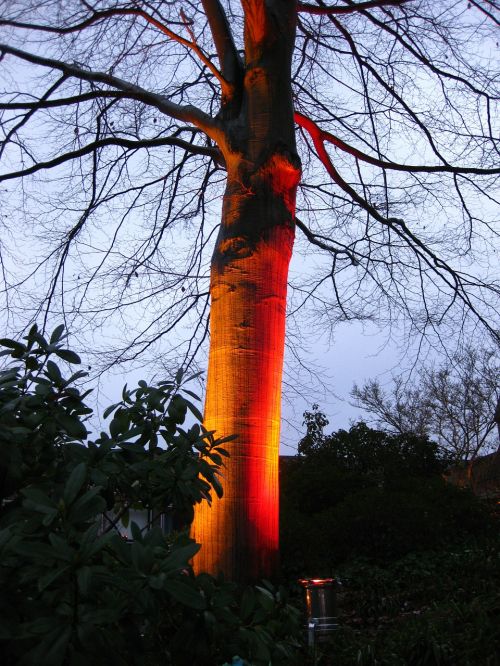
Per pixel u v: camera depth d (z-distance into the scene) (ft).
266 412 26.43
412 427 96.27
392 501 33.32
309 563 29.19
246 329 26.99
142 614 7.98
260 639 9.57
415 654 19.07
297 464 45.96
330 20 38.63
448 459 47.55
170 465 11.53
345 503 34.71
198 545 7.96
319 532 31.30
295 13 31.71
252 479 25.39
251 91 30.42
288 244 29.01
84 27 30.66
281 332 27.99
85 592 6.88
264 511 25.39
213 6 32.78
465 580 26.17
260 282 27.63
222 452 12.31
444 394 91.71
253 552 24.72
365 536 32.27
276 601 11.25
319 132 37.93
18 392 10.69
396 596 26.27
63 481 9.86
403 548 31.71
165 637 9.73
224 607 9.21
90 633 7.14
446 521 33.94
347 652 20.04
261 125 29.76
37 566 7.27
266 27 30.30
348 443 46.24
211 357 27.40
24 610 7.50
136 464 10.59
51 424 10.24
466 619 20.98
